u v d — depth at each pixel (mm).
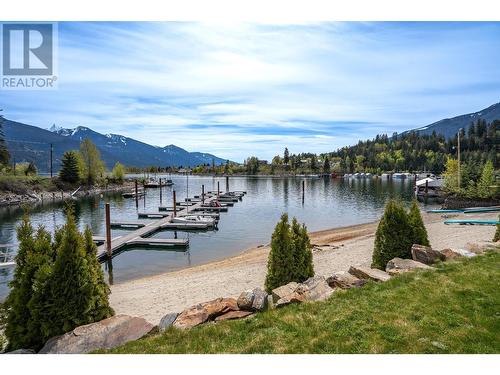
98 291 7777
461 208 40344
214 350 6242
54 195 71625
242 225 37031
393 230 11523
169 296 12727
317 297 8227
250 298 8250
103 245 24781
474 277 8609
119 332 7094
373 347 5887
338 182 125500
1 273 18656
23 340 7145
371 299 7707
